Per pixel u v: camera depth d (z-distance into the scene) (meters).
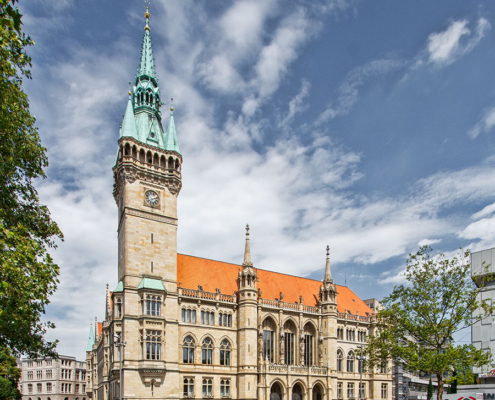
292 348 88.94
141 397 66.56
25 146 34.09
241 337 80.25
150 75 85.62
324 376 87.12
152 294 71.06
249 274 82.69
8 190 32.50
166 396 68.94
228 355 79.75
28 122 34.50
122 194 77.38
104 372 82.06
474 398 66.19
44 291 31.00
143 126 80.56
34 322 34.38
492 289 79.88
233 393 78.12
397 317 56.72
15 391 95.56
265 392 77.69
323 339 92.00
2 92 27.83
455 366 51.72
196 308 77.44
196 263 86.56
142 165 76.88
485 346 78.31
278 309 86.81
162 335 70.25
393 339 56.41
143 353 67.88
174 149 80.94
